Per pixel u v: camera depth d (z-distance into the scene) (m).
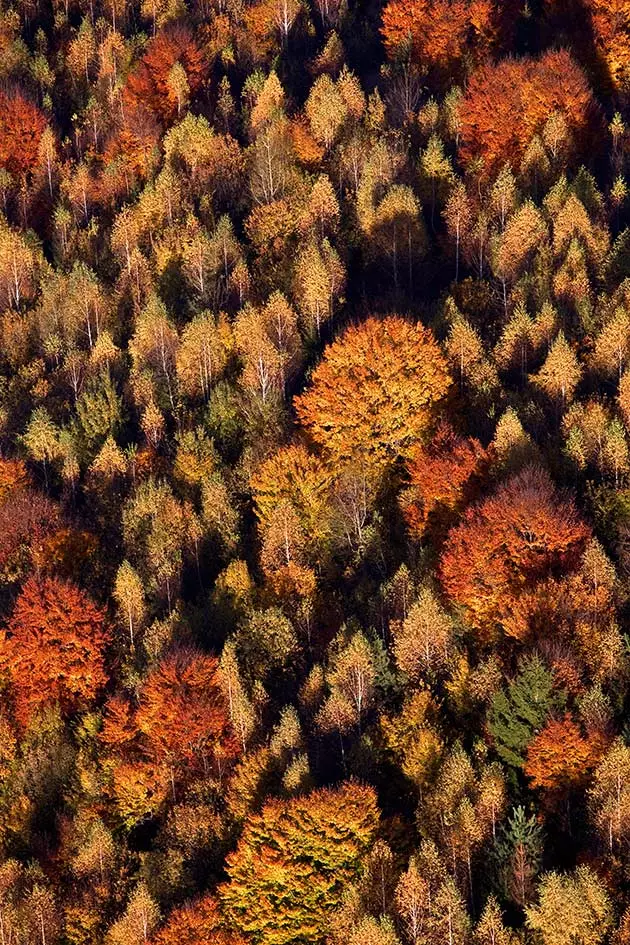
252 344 105.56
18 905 76.19
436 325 105.62
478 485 91.06
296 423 101.19
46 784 83.38
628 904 66.50
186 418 105.25
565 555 83.00
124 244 127.19
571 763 71.88
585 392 97.00
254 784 77.50
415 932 68.06
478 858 70.44
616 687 76.06
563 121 128.00
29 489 101.88
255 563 92.69
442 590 84.19
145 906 73.75
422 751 75.12
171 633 85.62
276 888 72.94
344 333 99.50
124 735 83.00
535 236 111.50
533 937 66.12
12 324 120.56
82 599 89.50
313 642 86.25
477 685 77.44
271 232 122.44
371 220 120.38
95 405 106.31
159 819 80.81
